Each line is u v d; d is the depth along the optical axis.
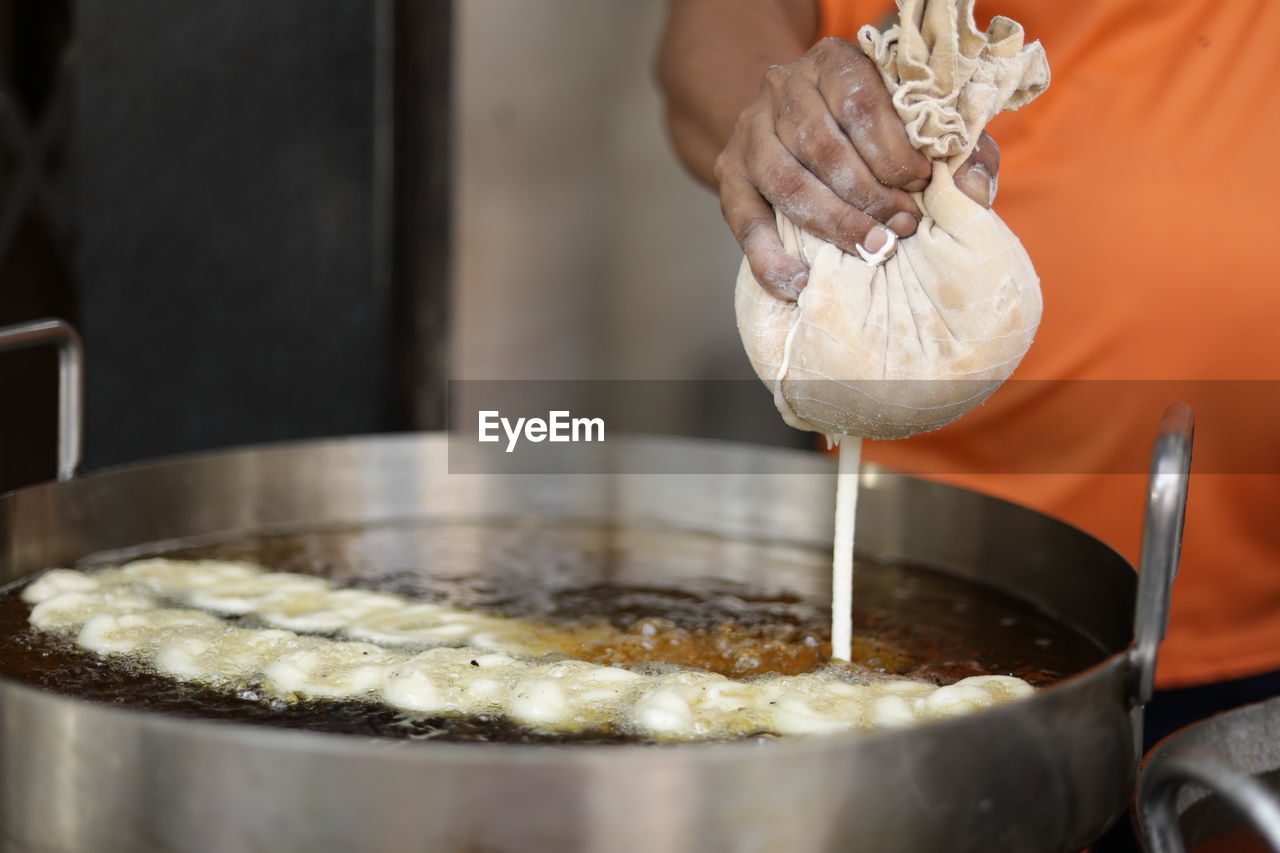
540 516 1.41
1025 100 1.06
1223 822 1.02
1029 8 1.38
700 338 2.95
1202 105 1.32
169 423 1.97
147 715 0.91
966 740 0.92
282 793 0.89
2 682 0.94
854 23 1.47
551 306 2.78
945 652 1.15
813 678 1.10
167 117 1.88
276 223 1.90
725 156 1.10
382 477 1.38
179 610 1.18
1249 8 1.31
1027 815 0.95
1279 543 1.35
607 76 2.69
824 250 1.06
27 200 2.08
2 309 2.09
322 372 1.94
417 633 1.17
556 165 2.71
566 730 1.04
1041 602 1.23
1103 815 0.98
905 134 1.03
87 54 1.87
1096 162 1.34
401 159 1.91
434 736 1.03
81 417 1.24
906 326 1.05
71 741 0.92
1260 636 1.36
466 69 2.57
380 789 0.88
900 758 0.91
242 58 1.85
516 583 1.27
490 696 1.07
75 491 1.24
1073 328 1.36
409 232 1.97
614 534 1.37
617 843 0.89
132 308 1.95
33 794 0.93
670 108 1.45
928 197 1.05
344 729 1.04
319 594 1.22
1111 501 1.38
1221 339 1.32
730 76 1.36
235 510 1.33
